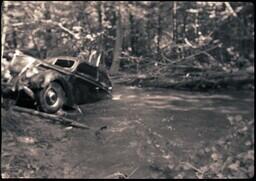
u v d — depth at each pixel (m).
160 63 14.48
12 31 14.27
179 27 20.30
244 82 13.99
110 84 11.20
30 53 13.92
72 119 8.56
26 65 8.73
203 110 9.97
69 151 6.23
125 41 19.22
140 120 8.52
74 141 6.80
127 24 19.70
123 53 16.16
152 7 20.00
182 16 20.28
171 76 14.77
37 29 14.36
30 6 13.11
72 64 10.09
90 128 7.70
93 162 5.75
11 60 8.79
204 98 12.13
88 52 12.28
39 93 8.48
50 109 8.59
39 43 14.70
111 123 8.20
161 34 20.28
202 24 19.28
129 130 7.57
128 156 5.98
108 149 6.35
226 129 7.60
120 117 8.82
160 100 11.42
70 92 9.28
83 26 17.20
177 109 10.09
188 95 12.77
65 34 13.74
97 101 10.53
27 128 7.11
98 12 18.36
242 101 11.48
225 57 18.28
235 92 13.55
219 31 18.58
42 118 8.14
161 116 9.03
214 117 9.10
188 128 7.84
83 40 12.64
